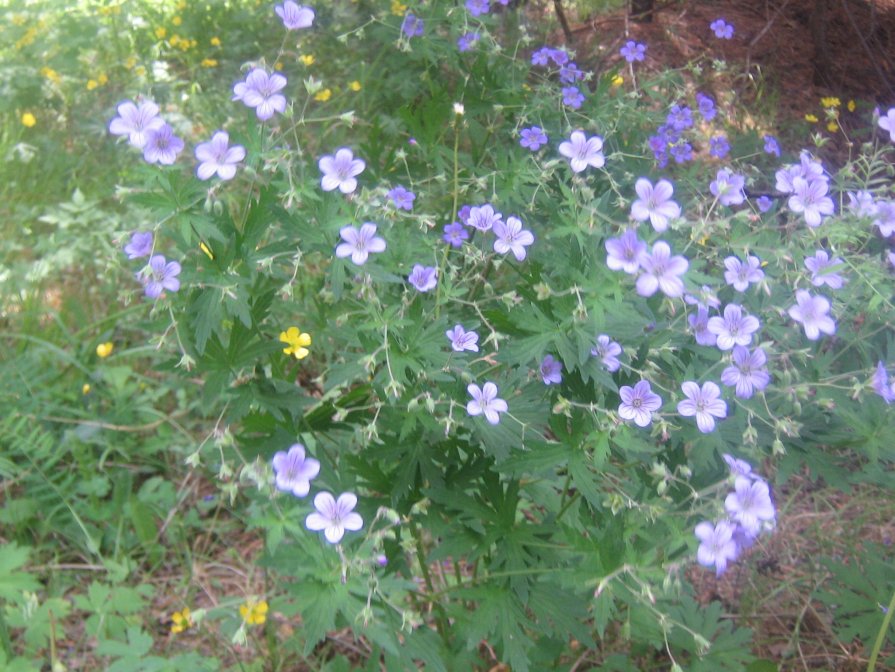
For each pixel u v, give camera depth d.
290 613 0.48
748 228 0.60
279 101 0.50
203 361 0.50
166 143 0.47
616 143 0.81
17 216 1.03
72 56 1.28
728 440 0.51
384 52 1.19
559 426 0.47
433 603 0.58
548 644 0.57
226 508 0.78
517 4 1.35
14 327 0.90
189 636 0.68
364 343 0.50
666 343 0.52
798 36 1.61
